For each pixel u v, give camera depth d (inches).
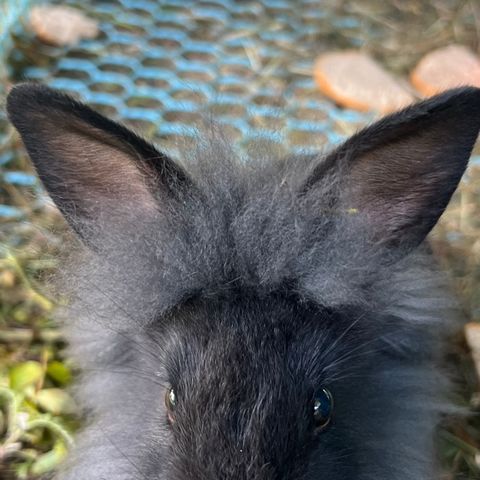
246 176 7.5
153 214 7.3
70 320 8.2
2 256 10.4
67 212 7.6
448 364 9.8
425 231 7.4
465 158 7.0
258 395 6.2
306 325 6.7
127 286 7.1
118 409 7.5
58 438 8.9
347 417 7.0
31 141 7.3
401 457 7.6
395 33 14.4
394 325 7.8
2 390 9.2
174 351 6.7
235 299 6.7
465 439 9.5
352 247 7.0
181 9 14.5
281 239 6.9
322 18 14.5
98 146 7.3
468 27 14.5
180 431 6.2
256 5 14.7
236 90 13.0
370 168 7.2
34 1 13.8
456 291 10.3
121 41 13.8
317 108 12.8
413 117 6.6
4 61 12.7
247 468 5.9
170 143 9.0
